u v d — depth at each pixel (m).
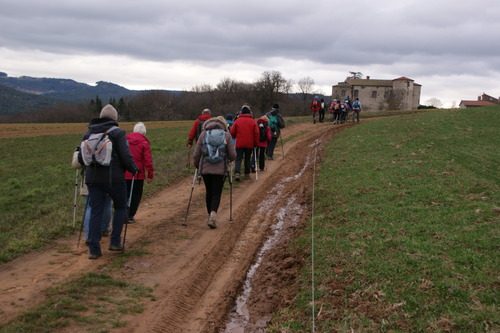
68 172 16.77
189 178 13.79
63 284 5.64
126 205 7.09
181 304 5.46
